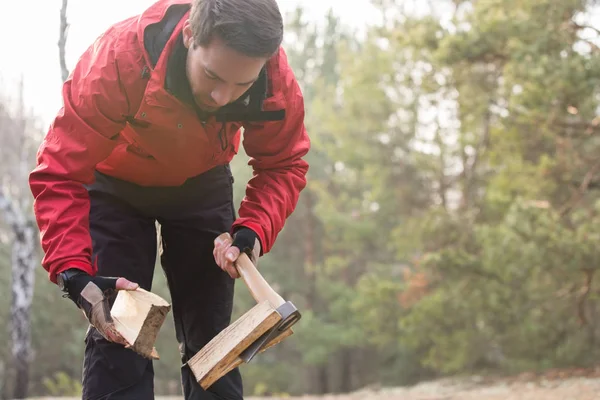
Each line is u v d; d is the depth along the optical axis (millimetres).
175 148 2217
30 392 24141
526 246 8305
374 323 13453
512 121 9125
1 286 23641
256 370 20594
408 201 17016
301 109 2324
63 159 2066
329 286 20469
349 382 23656
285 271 22688
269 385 20734
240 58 1857
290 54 22719
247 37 1831
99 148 2098
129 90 2062
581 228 8344
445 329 11703
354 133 17094
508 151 9672
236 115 2182
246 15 1831
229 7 1828
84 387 2240
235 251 2164
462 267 10180
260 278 2094
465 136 12297
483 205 12500
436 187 17125
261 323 1903
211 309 2506
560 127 8586
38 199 2068
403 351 20047
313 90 22359
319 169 21438
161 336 21375
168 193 2400
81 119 2064
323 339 19250
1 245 24266
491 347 12359
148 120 2115
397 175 17141
